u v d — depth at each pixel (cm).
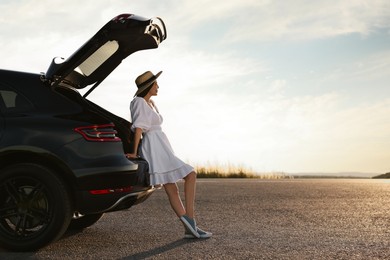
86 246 536
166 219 739
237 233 615
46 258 479
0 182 507
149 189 582
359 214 792
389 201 988
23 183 512
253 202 946
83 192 506
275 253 500
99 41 527
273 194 1110
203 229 644
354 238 586
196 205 895
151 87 601
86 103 551
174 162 586
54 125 511
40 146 502
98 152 512
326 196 1081
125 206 542
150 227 666
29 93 525
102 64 591
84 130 512
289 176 2136
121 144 534
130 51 590
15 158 514
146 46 592
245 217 752
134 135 575
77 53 526
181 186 1313
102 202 511
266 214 786
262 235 602
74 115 521
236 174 2098
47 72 542
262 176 2114
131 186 529
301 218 745
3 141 502
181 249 519
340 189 1280
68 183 511
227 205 897
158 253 500
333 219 737
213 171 2112
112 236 597
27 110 517
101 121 527
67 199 505
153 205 906
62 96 531
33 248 505
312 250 516
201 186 1329
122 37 539
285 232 624
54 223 502
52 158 501
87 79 605
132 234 611
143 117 578
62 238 582
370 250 518
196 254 495
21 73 538
